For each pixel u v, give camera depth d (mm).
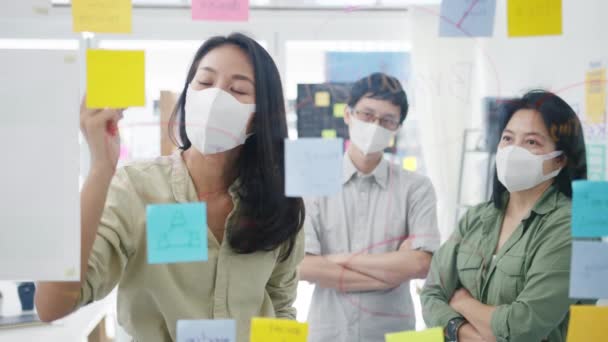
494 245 872
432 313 899
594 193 788
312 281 914
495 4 837
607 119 844
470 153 869
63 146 765
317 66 863
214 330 801
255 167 822
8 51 755
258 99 796
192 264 821
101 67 756
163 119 828
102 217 781
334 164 787
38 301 786
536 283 841
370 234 903
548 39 846
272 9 862
